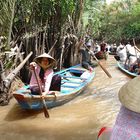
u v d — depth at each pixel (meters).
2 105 8.80
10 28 10.23
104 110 8.48
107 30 37.72
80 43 15.34
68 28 14.74
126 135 1.66
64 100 8.95
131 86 1.69
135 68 13.91
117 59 19.83
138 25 34.81
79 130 6.93
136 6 36.31
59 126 7.18
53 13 13.24
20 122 7.43
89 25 20.36
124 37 36.59
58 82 8.80
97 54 21.97
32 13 11.94
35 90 8.09
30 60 11.55
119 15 37.12
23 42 11.54
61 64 13.78
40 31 12.30
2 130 6.93
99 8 25.20
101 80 13.15
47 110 7.98
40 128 7.07
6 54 9.26
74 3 15.02
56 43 13.57
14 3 10.34
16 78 10.68
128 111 1.67
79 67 14.52
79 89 9.92
